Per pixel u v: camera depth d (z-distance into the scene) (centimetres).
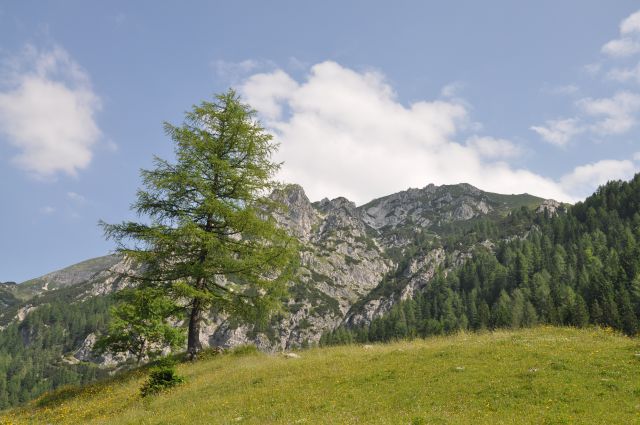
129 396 2002
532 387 1459
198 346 2564
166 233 2355
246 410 1504
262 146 2569
